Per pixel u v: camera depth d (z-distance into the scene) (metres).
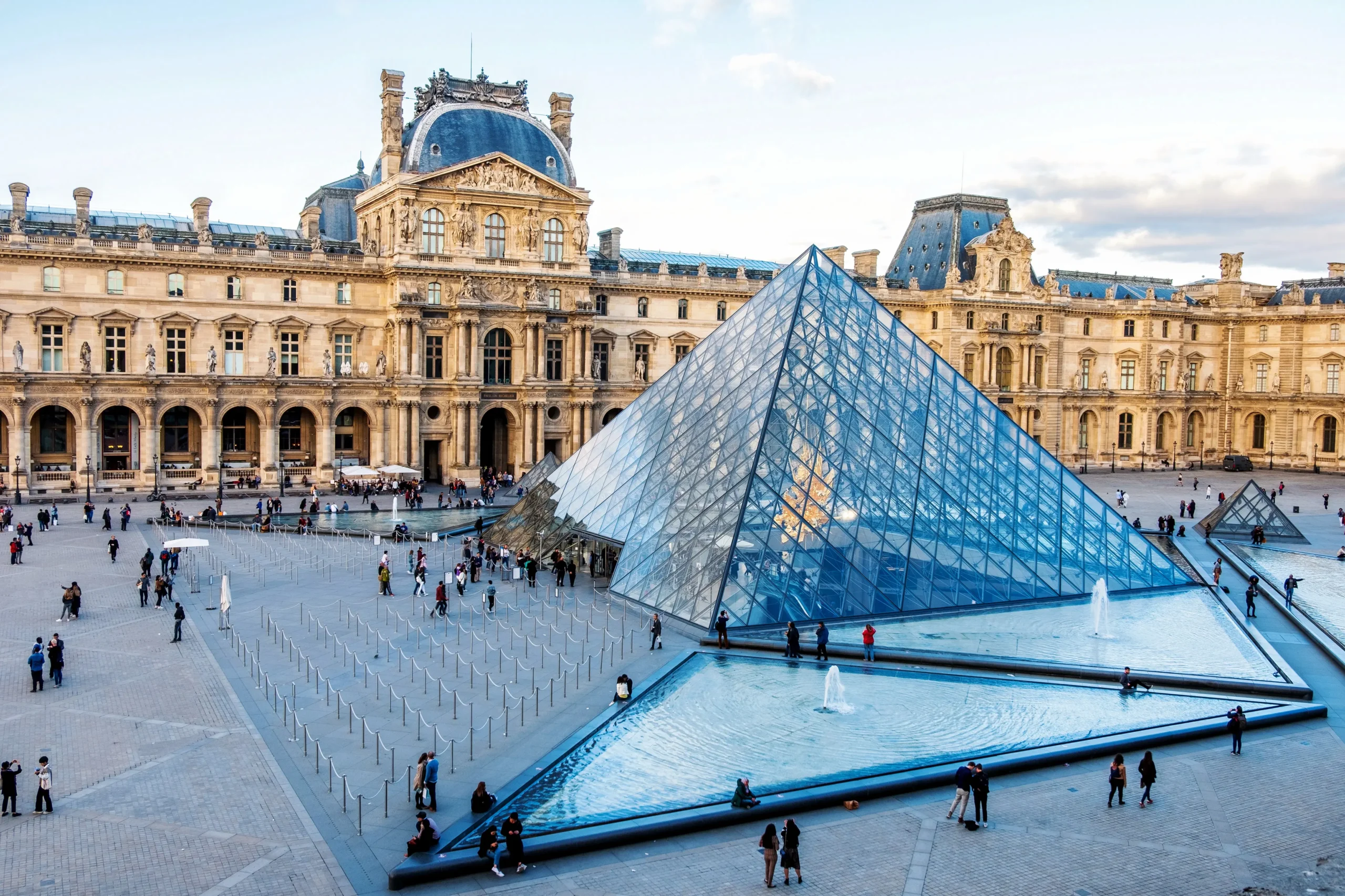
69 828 34.84
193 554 84.12
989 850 34.25
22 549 81.44
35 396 114.12
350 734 43.44
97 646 56.53
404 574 77.69
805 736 43.41
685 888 31.77
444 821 35.31
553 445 141.62
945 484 69.69
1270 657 54.88
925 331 172.38
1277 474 177.12
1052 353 176.88
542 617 63.84
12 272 115.44
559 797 37.38
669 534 67.25
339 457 137.38
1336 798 38.56
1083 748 42.19
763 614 58.78
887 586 62.78
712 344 82.06
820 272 78.38
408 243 129.25
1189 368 189.50
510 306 134.88
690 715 45.91
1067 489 75.19
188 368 124.38
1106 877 32.53
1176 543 98.56
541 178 135.38
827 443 67.38
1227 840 35.16
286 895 30.84
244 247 126.38
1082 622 62.28
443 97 138.25
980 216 177.38
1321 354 180.88
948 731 44.25
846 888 31.77
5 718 45.09
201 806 36.59
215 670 52.22
